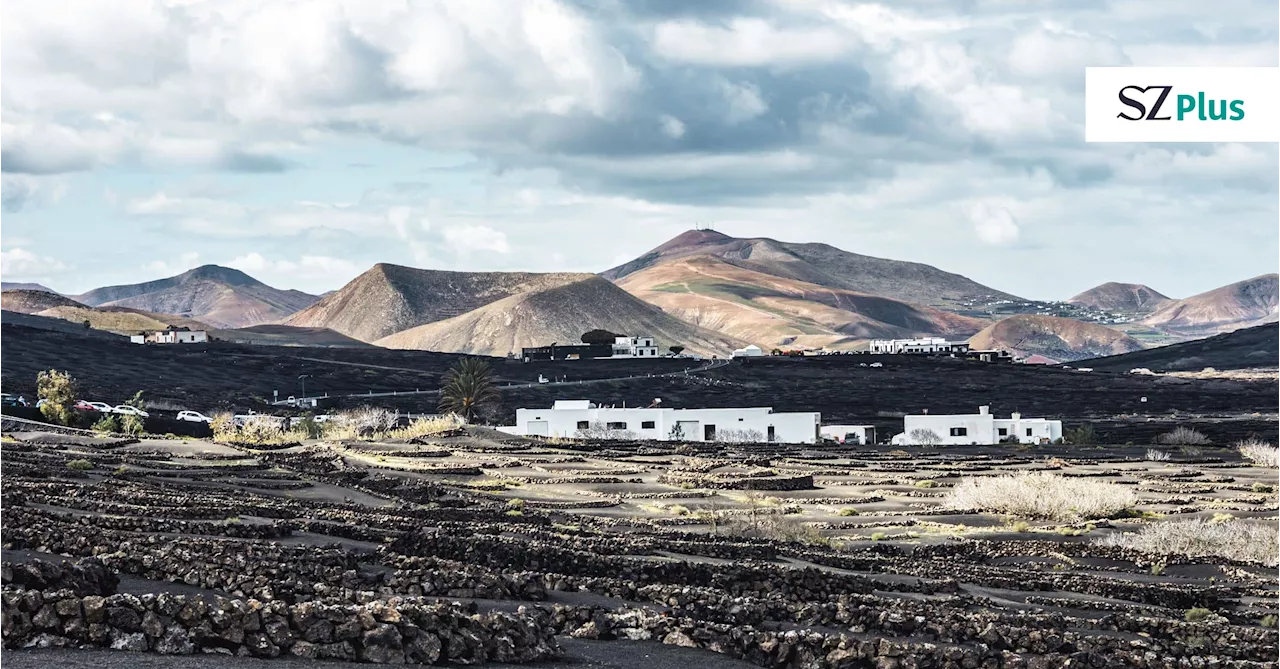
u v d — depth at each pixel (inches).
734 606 1288.1
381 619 903.1
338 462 3737.7
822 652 1048.2
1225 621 1720.0
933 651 1055.6
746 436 6264.8
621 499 3348.9
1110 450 5743.1
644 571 1582.2
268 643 872.9
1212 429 6791.3
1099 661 1115.3
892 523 2967.5
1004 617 1445.6
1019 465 4795.8
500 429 6151.6
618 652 1028.5
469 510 2610.7
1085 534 2854.3
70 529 1536.7
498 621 968.3
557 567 1583.4
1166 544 2628.0
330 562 1451.8
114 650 842.8
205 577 1180.5
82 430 4220.0
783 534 2600.9
